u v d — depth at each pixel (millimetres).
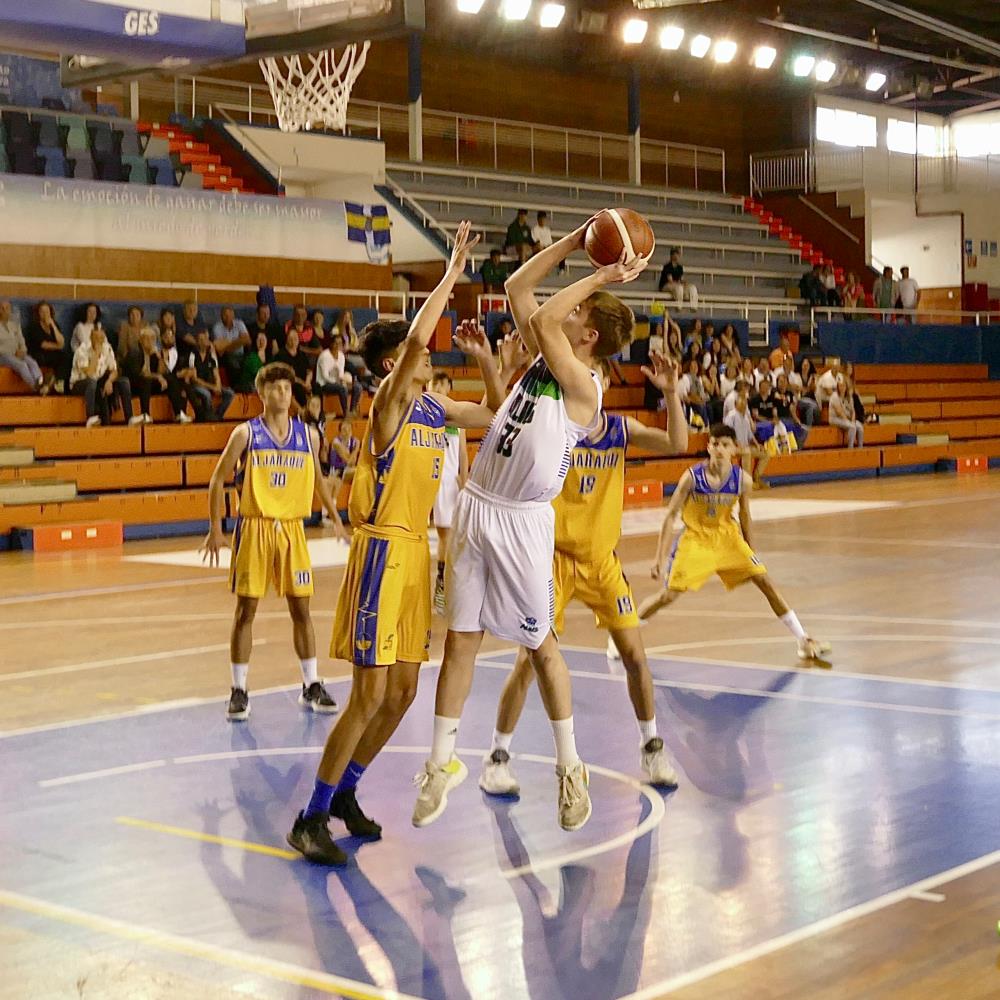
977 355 31438
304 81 15570
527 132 31406
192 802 5742
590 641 9602
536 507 4953
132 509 16656
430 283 24938
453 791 5879
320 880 4754
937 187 35906
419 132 28406
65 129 21281
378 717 5207
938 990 3719
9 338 17344
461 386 21578
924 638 9438
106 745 6742
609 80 33000
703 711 7305
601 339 5051
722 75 33438
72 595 11953
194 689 8094
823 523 17312
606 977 3871
